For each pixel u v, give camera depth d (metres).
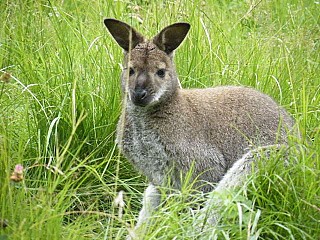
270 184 9.63
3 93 11.45
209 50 13.22
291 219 9.41
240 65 12.99
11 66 12.24
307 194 9.49
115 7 14.38
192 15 13.41
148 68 10.88
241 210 9.06
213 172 11.00
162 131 10.80
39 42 13.23
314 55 14.18
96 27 13.70
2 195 9.02
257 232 8.92
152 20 13.68
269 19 15.34
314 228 9.39
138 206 10.98
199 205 9.81
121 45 11.27
